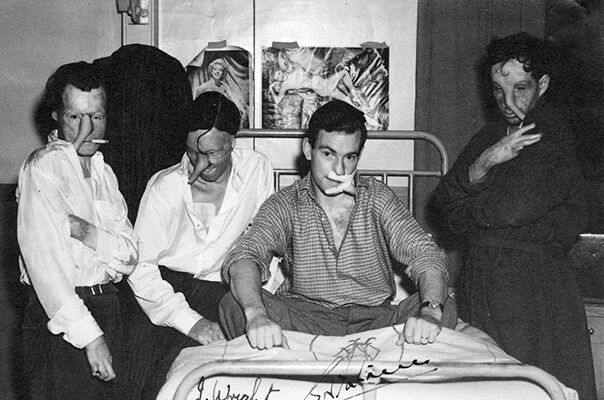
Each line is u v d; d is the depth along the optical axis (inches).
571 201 113.9
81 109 106.3
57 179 104.3
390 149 201.0
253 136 146.9
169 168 123.3
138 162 133.6
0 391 177.3
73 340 101.1
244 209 122.8
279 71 200.8
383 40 200.7
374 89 200.7
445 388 84.4
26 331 107.4
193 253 121.6
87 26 201.5
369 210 105.9
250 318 91.0
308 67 200.7
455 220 118.7
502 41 114.7
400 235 104.5
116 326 109.4
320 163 102.5
